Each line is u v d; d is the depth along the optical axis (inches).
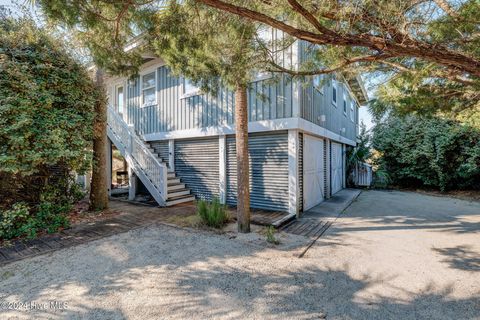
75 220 207.5
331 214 238.7
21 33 168.6
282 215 218.2
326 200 313.7
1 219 167.9
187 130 296.0
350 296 99.0
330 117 346.3
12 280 109.8
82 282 108.2
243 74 144.7
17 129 155.2
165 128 323.0
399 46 80.0
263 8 97.1
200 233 173.2
